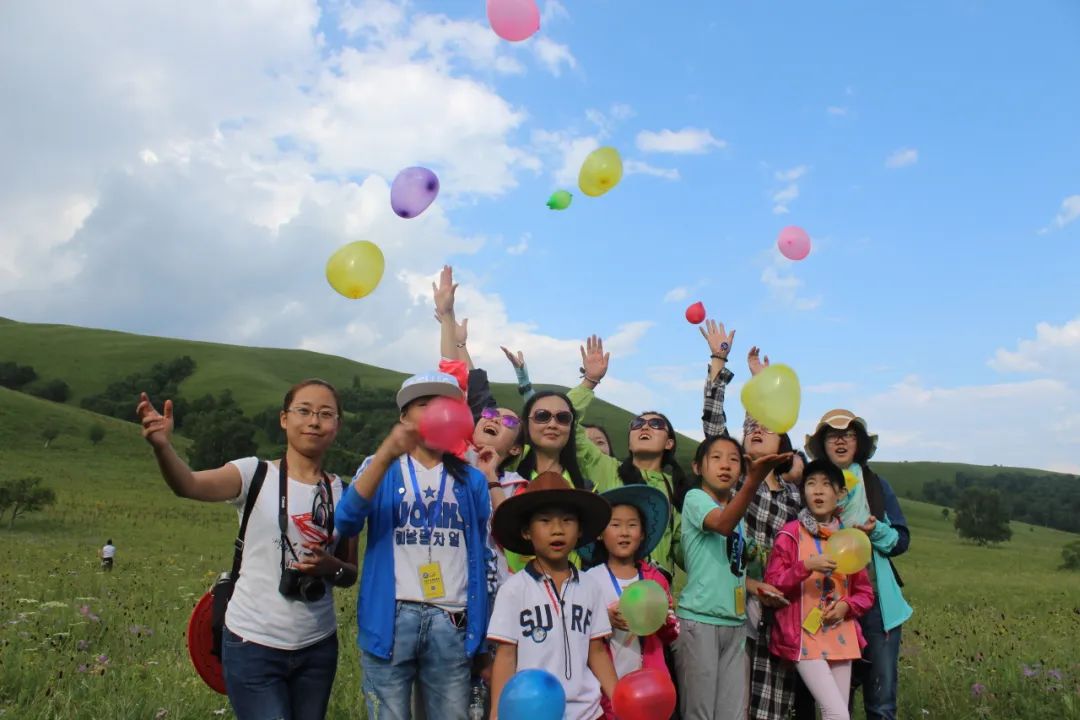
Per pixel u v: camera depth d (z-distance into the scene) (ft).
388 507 13.55
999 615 51.90
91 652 25.29
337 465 228.43
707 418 20.33
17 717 16.97
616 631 15.31
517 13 16.10
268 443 344.49
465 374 16.47
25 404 281.54
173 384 447.42
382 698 12.96
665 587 15.93
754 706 18.03
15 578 54.90
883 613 17.95
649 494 15.81
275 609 12.57
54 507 152.87
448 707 13.16
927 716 20.34
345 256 14.32
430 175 15.25
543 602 13.76
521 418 17.92
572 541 14.01
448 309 19.77
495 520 14.06
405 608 13.12
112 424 289.74
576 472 17.53
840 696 16.75
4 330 522.47
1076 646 32.30
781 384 13.05
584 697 13.48
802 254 20.47
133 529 131.44
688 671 16.51
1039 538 327.26
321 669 13.02
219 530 136.36
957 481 521.65
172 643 28.09
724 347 20.65
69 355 478.18
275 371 517.14
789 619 17.33
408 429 11.84
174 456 11.89
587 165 17.85
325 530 13.20
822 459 18.30
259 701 12.32
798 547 17.63
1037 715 19.81
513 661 13.38
